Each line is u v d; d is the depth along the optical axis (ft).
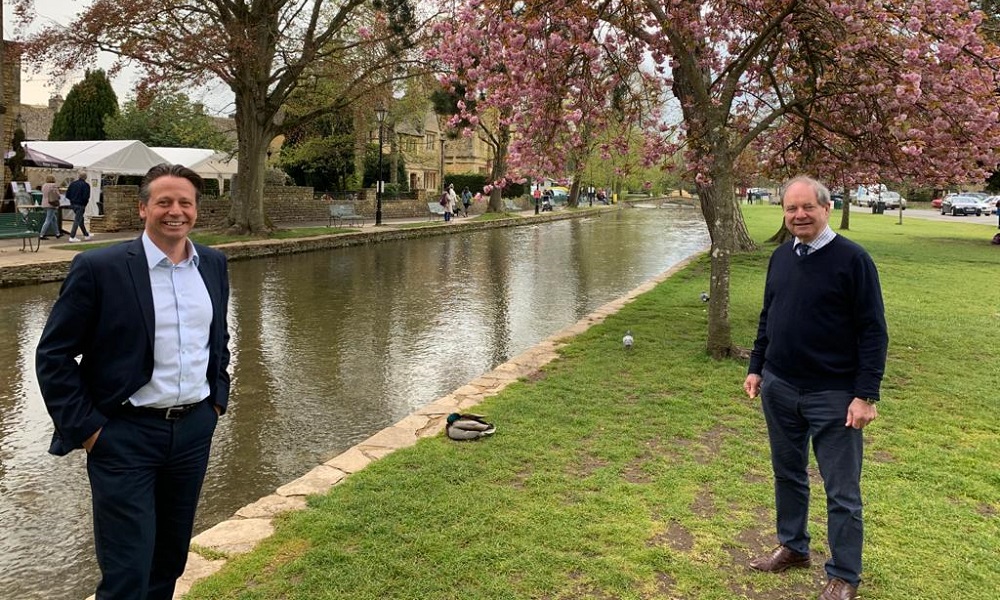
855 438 9.82
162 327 7.77
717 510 12.78
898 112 22.84
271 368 25.67
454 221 115.75
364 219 109.91
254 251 63.05
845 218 92.84
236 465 16.84
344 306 38.99
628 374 23.00
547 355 25.89
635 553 11.02
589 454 15.70
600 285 48.93
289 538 11.48
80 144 84.17
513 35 24.13
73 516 14.16
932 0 21.02
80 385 7.50
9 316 33.58
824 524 12.37
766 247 68.95
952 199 161.99
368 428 19.56
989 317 33.73
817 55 26.43
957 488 13.82
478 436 16.49
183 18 61.00
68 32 55.88
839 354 9.80
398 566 10.53
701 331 30.12
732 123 31.63
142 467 7.78
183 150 105.50
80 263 7.43
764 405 10.86
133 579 7.66
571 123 28.12
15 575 11.91
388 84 76.79
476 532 11.68
